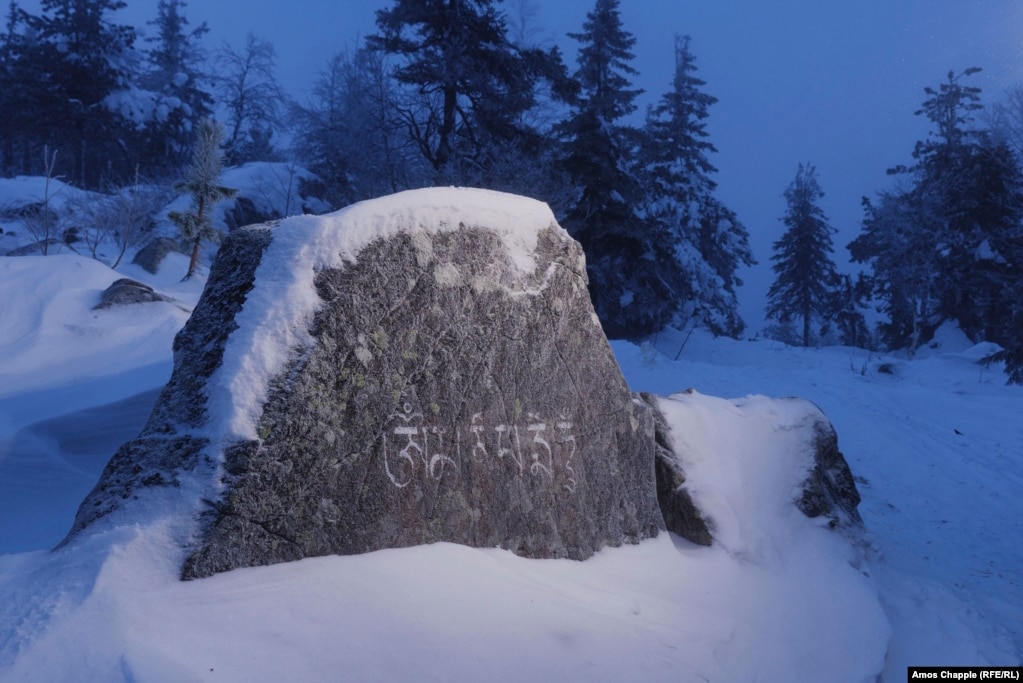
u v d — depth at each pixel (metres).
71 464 7.17
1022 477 10.62
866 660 4.92
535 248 5.05
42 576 3.08
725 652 4.25
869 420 12.77
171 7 58.78
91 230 24.58
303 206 31.95
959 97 45.66
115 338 12.15
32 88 44.78
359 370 4.05
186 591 3.19
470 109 29.06
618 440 5.38
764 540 5.89
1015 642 5.91
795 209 60.28
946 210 42.88
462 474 4.38
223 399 3.71
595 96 33.59
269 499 3.61
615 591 4.62
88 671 2.61
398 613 3.40
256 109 53.50
